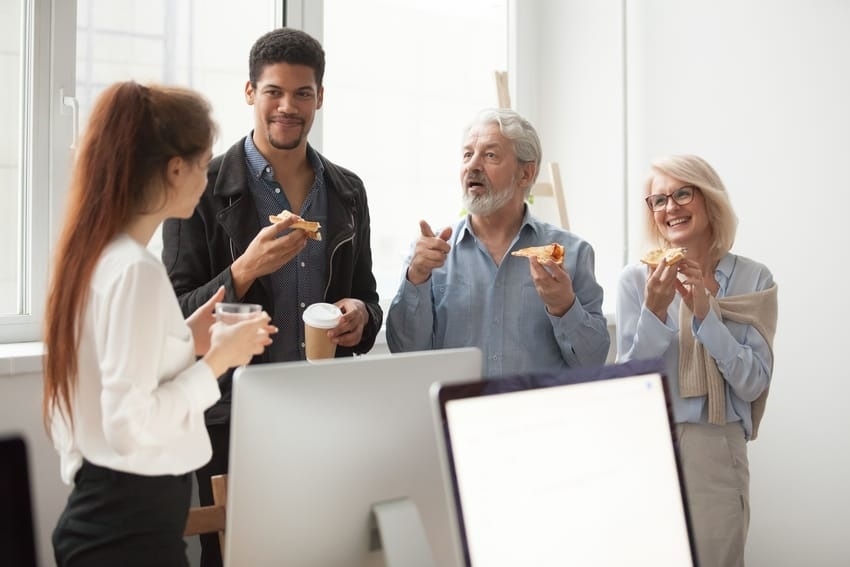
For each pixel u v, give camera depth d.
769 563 2.67
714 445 1.90
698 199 2.00
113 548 1.14
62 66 2.32
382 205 3.09
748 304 1.97
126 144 1.15
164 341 1.14
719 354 1.87
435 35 3.18
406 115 3.12
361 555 1.07
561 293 1.90
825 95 2.46
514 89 3.40
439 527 1.12
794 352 2.57
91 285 1.12
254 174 2.01
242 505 0.97
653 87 3.00
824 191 2.47
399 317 1.99
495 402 0.93
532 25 3.44
